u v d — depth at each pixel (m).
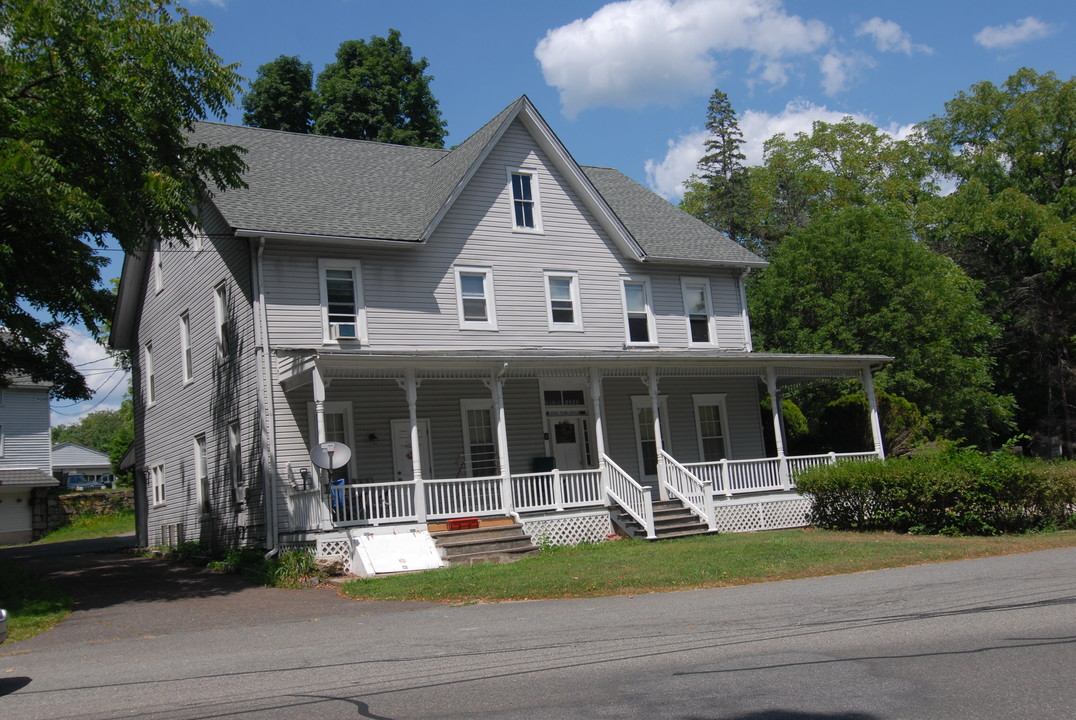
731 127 52.06
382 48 43.88
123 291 28.78
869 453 24.41
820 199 47.38
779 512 22.95
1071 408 42.31
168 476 25.72
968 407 32.31
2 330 22.69
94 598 15.42
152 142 15.56
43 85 14.78
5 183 12.73
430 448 21.52
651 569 14.33
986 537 17.55
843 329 30.75
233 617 12.52
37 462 44.19
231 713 6.70
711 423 25.83
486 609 11.80
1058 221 39.66
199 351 23.11
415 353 18.30
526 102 23.66
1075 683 6.56
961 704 6.14
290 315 19.95
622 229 24.48
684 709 6.24
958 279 35.81
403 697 6.94
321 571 16.58
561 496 20.20
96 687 7.90
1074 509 18.52
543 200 24.06
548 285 23.69
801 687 6.71
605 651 8.38
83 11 14.74
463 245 22.58
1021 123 43.41
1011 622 8.86
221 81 16.22
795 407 28.78
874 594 11.12
